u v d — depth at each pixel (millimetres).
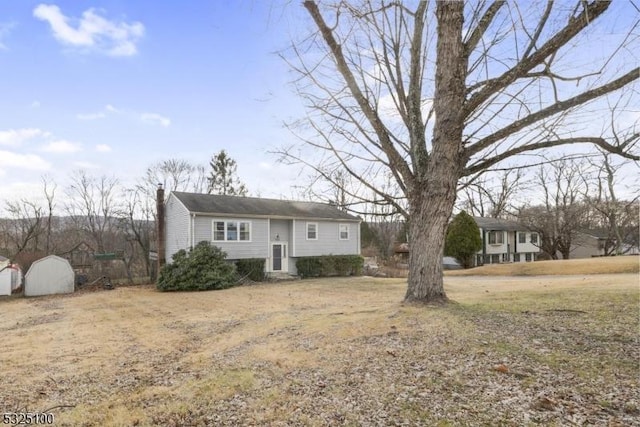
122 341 7184
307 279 20906
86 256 25328
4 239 29438
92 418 3209
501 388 3225
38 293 18969
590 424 2568
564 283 12500
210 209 19828
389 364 3986
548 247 30578
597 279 13445
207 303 12797
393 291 14180
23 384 4355
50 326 9492
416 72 6914
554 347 4180
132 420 3131
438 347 4367
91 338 7621
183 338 7168
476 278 19734
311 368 4137
